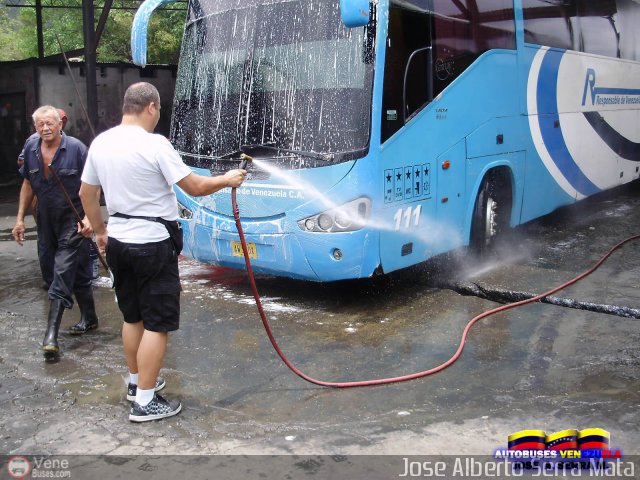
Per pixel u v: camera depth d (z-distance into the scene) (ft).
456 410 13.01
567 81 27.32
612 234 28.19
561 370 14.73
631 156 33.91
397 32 18.15
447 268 22.94
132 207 12.30
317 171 17.60
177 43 86.43
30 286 23.13
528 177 25.25
